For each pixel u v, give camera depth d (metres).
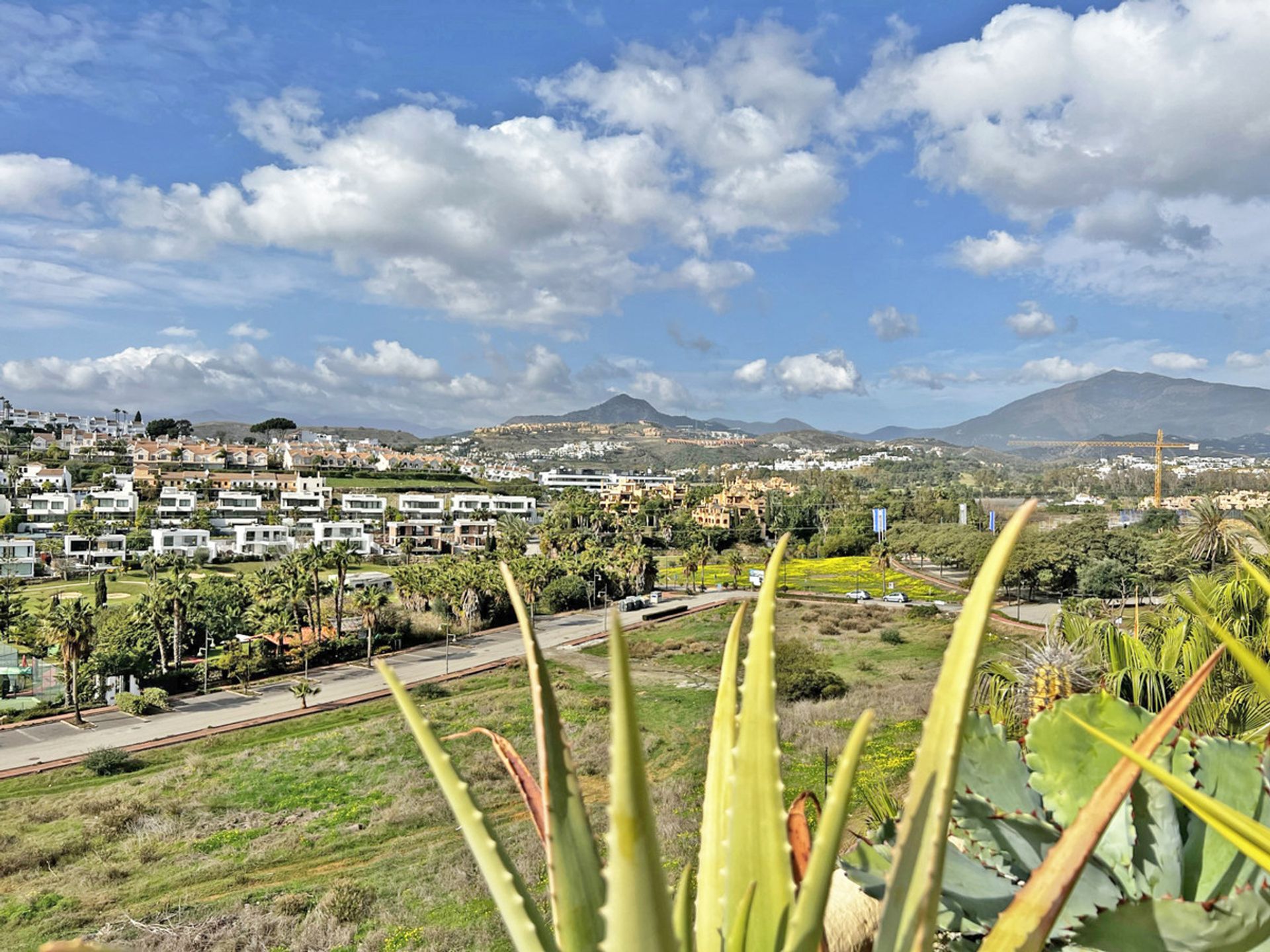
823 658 46.69
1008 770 1.94
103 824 26.86
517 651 55.88
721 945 1.33
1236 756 1.77
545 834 1.30
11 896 21.88
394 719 39.19
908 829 1.04
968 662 1.03
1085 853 1.04
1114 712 1.93
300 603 59.25
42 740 37.12
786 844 1.21
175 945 18.33
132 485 133.25
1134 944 1.34
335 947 17.78
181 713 41.69
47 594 72.06
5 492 121.12
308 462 181.00
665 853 16.56
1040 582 66.44
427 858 23.09
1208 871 1.71
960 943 1.64
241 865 23.84
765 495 143.88
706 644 55.81
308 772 32.22
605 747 31.81
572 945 1.21
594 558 80.38
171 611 48.59
